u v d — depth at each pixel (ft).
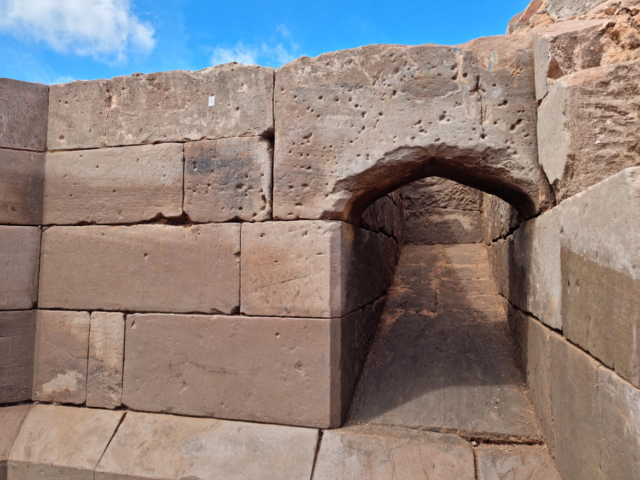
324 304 8.38
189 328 9.07
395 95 8.32
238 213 8.93
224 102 9.12
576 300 5.90
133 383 9.33
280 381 8.54
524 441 7.88
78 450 8.67
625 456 4.42
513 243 10.71
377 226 12.21
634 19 7.20
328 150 8.54
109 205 9.64
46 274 9.93
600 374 5.11
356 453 7.83
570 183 6.68
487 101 8.10
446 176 9.82
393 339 11.25
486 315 12.15
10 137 9.87
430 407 8.75
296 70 8.76
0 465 8.75
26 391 9.84
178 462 8.16
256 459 7.98
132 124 9.59
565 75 7.13
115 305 9.50
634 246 4.19
